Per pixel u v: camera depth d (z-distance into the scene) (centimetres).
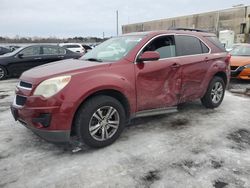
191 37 472
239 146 353
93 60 396
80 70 330
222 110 524
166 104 422
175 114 496
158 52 406
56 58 1016
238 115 489
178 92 435
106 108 342
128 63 367
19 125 437
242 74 812
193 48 468
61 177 279
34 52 983
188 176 279
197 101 595
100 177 278
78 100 312
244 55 896
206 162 308
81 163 308
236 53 931
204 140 372
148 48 395
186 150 340
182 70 433
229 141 369
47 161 313
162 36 420
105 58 394
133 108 377
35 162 311
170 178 275
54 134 311
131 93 366
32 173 287
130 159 317
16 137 386
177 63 423
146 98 388
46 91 307
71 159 318
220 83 532
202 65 472
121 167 298
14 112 338
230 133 399
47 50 1007
